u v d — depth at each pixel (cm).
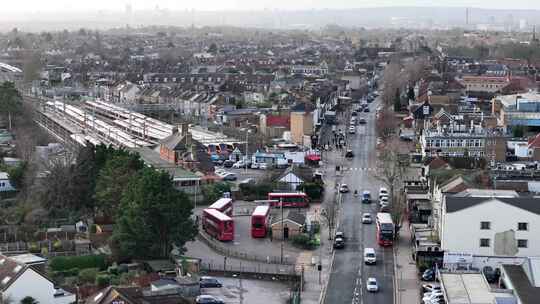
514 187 18950
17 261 13875
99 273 15238
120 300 12594
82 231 18262
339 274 16050
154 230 16162
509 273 14250
